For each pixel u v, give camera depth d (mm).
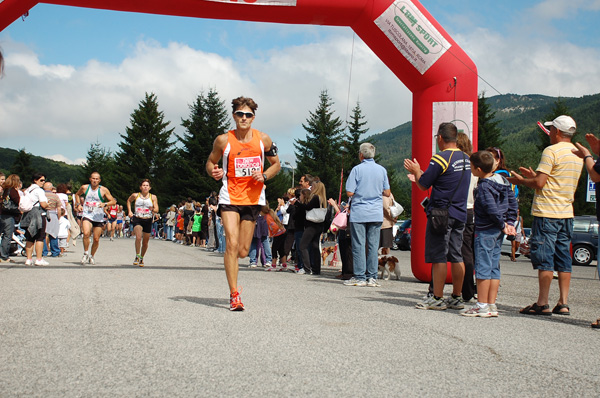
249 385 3150
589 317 6113
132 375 3314
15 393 2955
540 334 4941
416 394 3061
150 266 11695
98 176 11711
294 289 7953
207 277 9477
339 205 12102
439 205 6359
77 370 3406
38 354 3787
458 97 9906
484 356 3998
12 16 9219
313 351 3992
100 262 12594
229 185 5863
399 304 6660
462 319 5656
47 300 6238
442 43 9828
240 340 4297
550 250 6156
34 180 11398
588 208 48594
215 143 5891
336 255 14516
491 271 5895
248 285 8359
